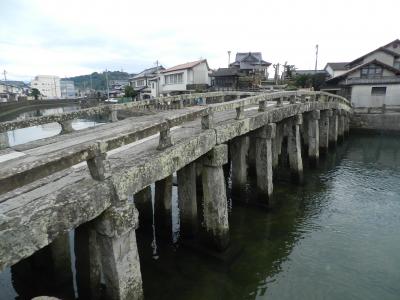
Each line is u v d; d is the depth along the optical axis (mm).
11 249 3441
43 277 7191
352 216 11555
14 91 98750
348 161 20094
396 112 29594
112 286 5109
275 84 40000
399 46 39375
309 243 9641
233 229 10375
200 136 7359
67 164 4074
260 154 11430
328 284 7789
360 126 29734
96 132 9219
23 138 32656
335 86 36906
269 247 9352
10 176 3367
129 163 5605
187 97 14453
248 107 16266
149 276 7961
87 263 6012
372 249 9336
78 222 4262
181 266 8359
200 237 9273
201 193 12875
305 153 20719
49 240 3879
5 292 7281
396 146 24766
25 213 3713
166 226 9750
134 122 10914
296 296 7375
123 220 4902
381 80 32375
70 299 6797
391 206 12500
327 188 14516
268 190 11469
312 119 17016
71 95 132125
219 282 7770
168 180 9500
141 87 59656
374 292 7508
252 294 7410
